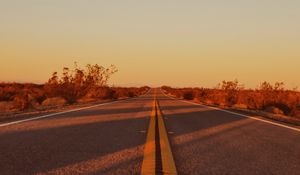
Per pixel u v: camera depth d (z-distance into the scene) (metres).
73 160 7.27
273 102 34.41
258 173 6.48
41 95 41.06
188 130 12.80
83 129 12.55
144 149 8.65
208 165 7.05
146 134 11.40
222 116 19.55
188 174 6.30
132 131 12.16
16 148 8.50
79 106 27.92
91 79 50.41
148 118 17.31
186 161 7.42
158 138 10.52
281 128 14.14
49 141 9.68
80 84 46.62
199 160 7.53
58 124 14.02
